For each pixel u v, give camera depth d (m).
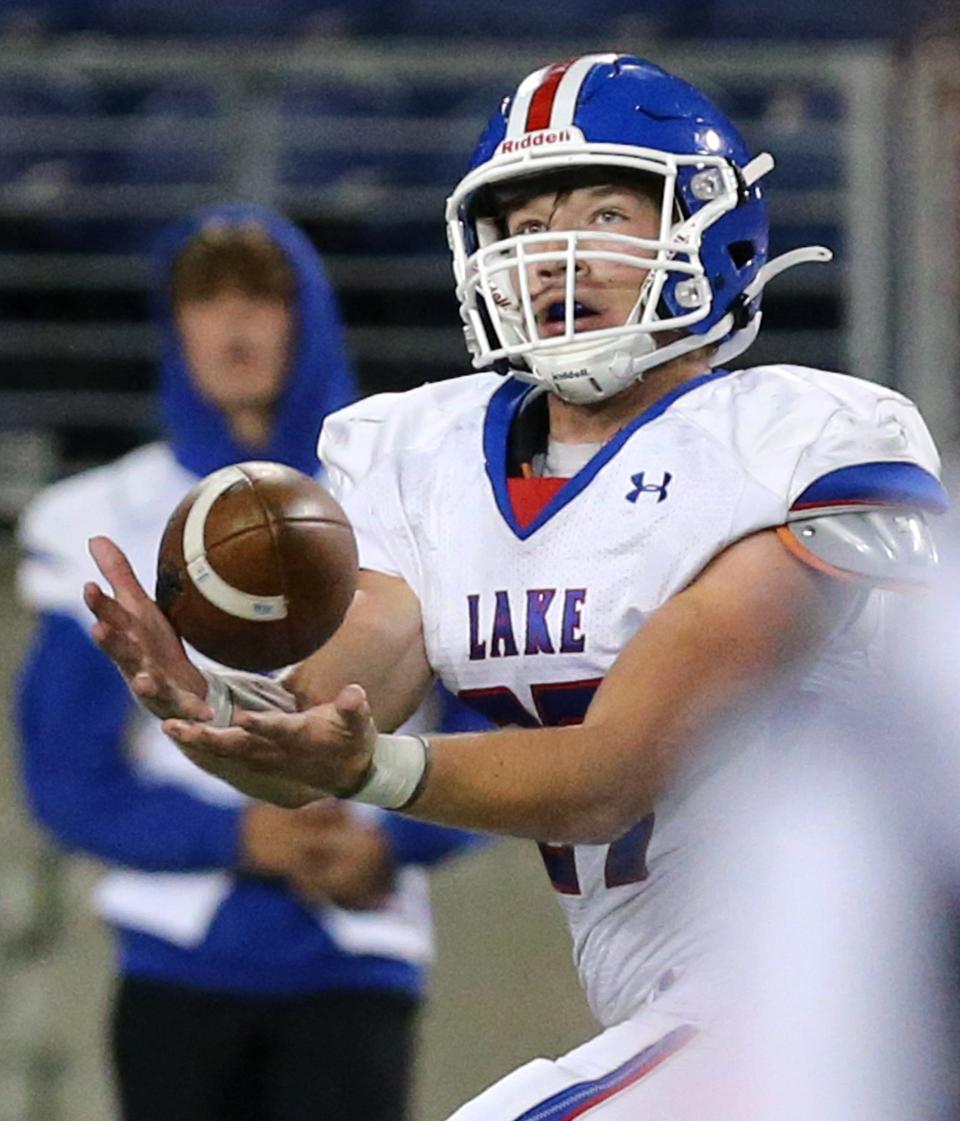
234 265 15.20
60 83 22.70
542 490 9.36
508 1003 18.62
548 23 24.41
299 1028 14.49
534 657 9.24
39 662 15.13
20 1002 18.91
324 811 14.34
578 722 9.34
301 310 15.34
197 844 14.40
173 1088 14.55
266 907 14.43
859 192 19.94
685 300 9.35
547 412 9.84
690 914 9.35
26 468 21.02
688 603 8.71
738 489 8.91
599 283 9.29
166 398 15.55
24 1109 18.78
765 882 9.30
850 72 20.09
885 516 8.81
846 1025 9.16
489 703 9.55
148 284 21.83
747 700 8.69
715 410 9.26
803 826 9.30
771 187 21.42
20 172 22.27
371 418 10.21
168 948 14.55
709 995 9.27
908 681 9.45
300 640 8.52
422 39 24.42
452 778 8.12
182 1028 14.55
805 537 8.77
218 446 15.36
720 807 9.25
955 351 19.62
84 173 22.25
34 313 21.86
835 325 21.22
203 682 8.50
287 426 15.35
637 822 8.80
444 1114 18.52
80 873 19.16
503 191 9.52
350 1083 14.45
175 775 14.70
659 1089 9.08
